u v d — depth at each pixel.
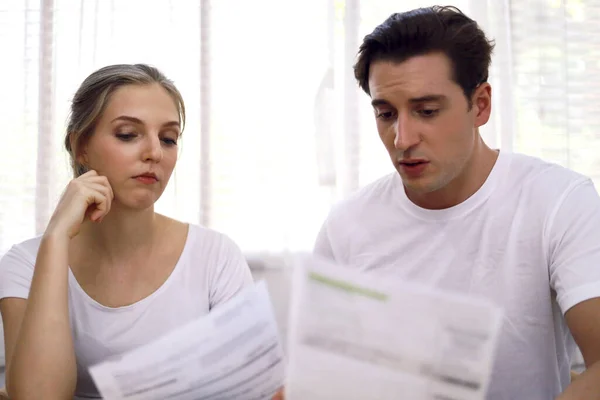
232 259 1.36
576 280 1.05
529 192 1.20
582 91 2.12
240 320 0.94
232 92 2.12
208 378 0.92
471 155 1.19
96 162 1.24
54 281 1.09
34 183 2.15
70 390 1.06
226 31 2.12
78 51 2.12
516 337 1.17
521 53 2.11
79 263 1.30
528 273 1.17
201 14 2.10
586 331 1.01
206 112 2.11
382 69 1.07
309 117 2.11
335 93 2.10
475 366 0.75
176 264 1.32
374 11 2.11
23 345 1.04
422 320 0.76
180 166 2.12
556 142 2.10
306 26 2.11
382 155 2.10
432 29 1.05
